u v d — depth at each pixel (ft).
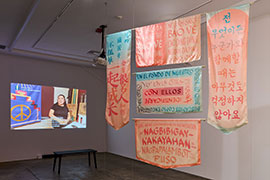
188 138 8.65
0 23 13.92
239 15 7.75
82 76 24.30
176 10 11.82
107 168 17.11
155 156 9.10
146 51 9.18
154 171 16.26
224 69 7.86
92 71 25.07
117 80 9.71
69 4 11.12
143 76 9.57
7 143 19.45
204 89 14.94
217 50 7.99
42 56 20.44
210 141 14.46
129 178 14.46
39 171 16.06
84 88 24.36
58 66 22.74
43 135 21.27
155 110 9.25
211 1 10.76
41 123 21.26
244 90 7.55
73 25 13.83
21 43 17.38
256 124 12.26
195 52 8.39
